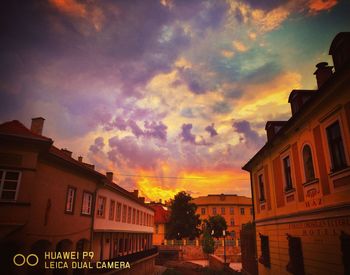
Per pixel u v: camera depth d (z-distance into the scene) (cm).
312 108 1131
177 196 6631
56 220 1603
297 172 1318
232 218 8006
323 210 1059
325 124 1068
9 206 1290
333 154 1034
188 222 6444
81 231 1897
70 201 1791
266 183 1806
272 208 1664
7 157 1342
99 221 2225
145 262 3528
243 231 2550
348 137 923
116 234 2781
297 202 1312
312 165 1208
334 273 989
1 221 1263
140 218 3794
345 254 933
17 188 1326
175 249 5850
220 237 6378
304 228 1228
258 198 1994
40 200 1469
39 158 1477
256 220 2012
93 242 2194
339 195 970
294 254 1331
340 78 927
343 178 950
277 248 1564
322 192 1082
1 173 1327
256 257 1997
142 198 4400
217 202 8119
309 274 1174
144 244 4156
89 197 2078
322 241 1075
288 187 1423
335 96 994
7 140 1351
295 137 1338
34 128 1877
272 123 1755
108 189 2458
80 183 1917
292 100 1431
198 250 5922
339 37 1005
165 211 7431
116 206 2692
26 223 1295
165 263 5072
